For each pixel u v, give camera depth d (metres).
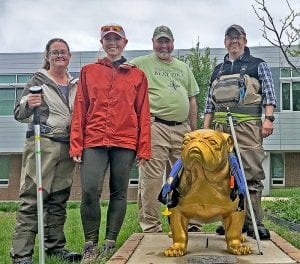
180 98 6.71
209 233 6.09
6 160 25.23
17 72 25.05
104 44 5.30
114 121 5.12
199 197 4.55
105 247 5.21
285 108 24.19
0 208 15.16
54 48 5.28
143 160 5.28
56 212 5.46
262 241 5.39
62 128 5.22
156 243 5.41
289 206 12.19
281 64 21.83
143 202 6.73
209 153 4.31
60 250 5.58
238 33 5.81
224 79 5.82
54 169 5.22
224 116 5.75
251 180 5.68
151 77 6.71
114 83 5.19
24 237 5.13
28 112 4.96
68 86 5.37
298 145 24.09
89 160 5.08
